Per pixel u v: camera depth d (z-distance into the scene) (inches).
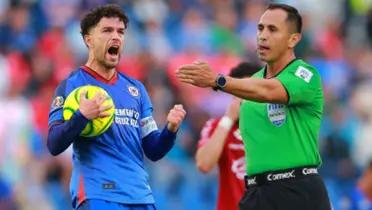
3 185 1614.2
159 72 1923.0
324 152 1825.8
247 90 861.8
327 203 901.2
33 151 1689.2
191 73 848.9
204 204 1595.7
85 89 879.7
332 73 2129.7
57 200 1606.8
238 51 2129.7
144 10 2134.6
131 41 2005.4
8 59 1916.8
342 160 1813.5
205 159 1039.0
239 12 2220.7
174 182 1590.8
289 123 895.7
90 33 896.9
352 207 1229.1
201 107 1846.7
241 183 1045.8
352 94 2073.1
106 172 876.0
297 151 895.7
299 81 883.4
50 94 1775.3
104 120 873.5
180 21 2142.0
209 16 2183.8
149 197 893.8
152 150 915.4
